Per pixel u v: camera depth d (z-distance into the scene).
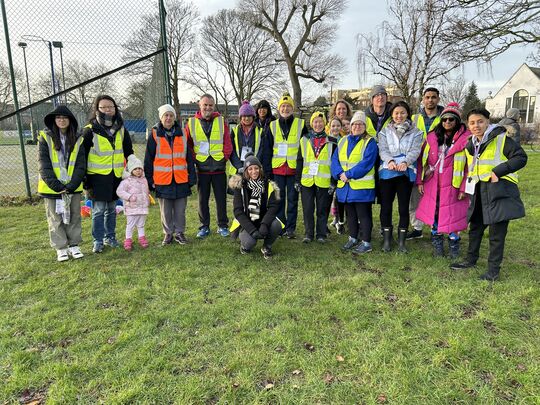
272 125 5.37
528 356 2.63
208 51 37.94
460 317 3.16
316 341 2.84
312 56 30.23
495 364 2.55
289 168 5.29
